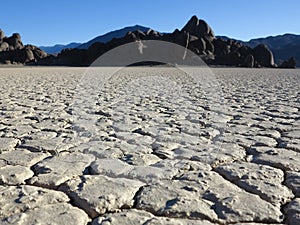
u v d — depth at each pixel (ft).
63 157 9.82
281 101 23.27
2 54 189.26
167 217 6.31
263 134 12.98
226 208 6.59
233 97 26.03
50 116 16.61
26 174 8.39
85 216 6.31
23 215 6.22
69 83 40.34
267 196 7.14
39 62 183.21
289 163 9.29
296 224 6.13
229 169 8.80
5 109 18.63
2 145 11.00
